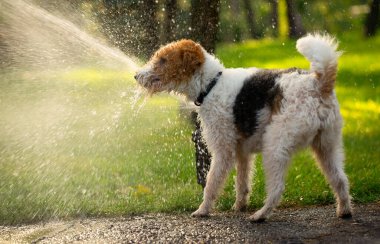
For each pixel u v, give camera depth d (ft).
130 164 9.07
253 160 7.38
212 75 6.98
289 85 6.61
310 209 7.36
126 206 7.50
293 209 7.39
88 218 7.25
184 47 7.02
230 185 8.18
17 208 7.41
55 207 7.47
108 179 8.50
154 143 9.93
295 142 6.59
